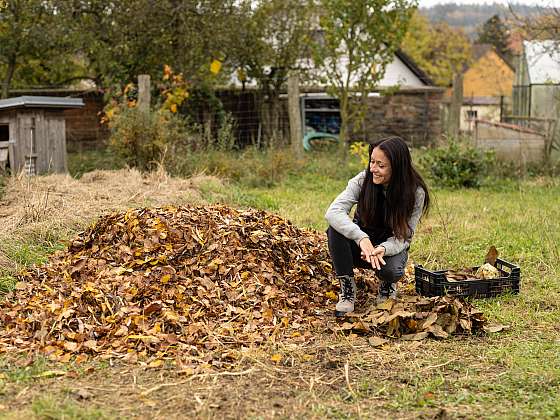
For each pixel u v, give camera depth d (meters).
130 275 5.70
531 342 4.97
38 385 4.08
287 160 13.27
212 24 17.08
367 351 4.78
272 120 20.16
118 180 10.38
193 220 6.34
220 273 5.74
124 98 13.00
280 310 5.41
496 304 5.81
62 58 17.62
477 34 55.75
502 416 3.76
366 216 5.49
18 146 11.38
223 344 4.81
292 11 19.12
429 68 49.94
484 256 7.47
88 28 16.55
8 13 16.47
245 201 10.23
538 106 19.91
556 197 11.89
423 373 4.41
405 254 5.55
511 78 47.53
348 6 14.46
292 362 4.52
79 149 18.28
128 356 4.52
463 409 3.88
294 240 6.43
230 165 12.95
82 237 6.84
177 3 16.86
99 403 3.87
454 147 13.30
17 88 19.61
